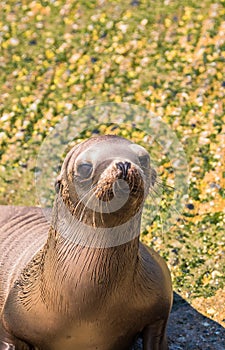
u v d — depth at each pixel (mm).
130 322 15789
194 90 25781
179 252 21016
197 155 23594
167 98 25672
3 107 26531
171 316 19078
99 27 28859
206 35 27500
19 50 28641
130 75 26812
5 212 19672
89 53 27969
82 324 15367
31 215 19562
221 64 26438
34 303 15727
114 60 27469
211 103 25234
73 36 28797
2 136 25469
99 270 14680
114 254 14508
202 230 21516
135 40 28031
